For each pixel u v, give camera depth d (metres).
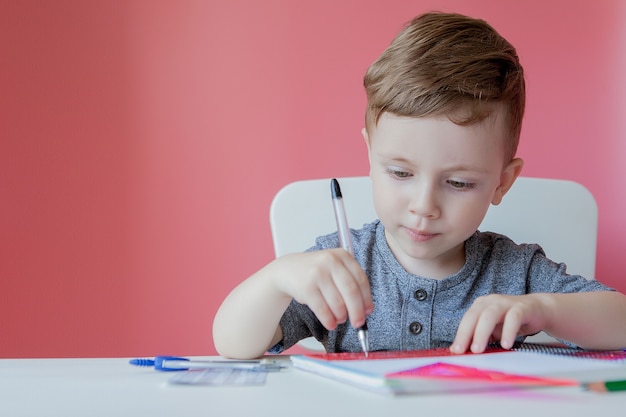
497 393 0.50
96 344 1.97
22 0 1.97
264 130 1.97
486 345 0.72
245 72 1.97
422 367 0.57
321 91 1.96
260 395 0.51
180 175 1.97
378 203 0.91
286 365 0.69
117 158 1.98
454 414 0.43
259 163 1.96
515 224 1.30
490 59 0.91
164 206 1.97
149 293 1.97
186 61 1.98
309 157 1.96
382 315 1.03
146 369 0.69
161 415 0.44
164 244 1.97
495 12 1.96
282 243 1.25
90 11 1.98
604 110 1.94
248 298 0.85
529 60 1.96
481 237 1.11
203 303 1.97
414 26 0.96
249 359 0.84
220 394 0.51
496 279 1.06
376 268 1.07
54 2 1.98
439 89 0.85
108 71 1.98
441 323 1.02
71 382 0.59
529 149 1.95
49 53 1.98
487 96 0.87
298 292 0.77
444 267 1.06
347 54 1.96
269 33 1.97
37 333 1.96
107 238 1.97
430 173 0.86
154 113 1.98
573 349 0.75
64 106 1.98
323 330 1.03
